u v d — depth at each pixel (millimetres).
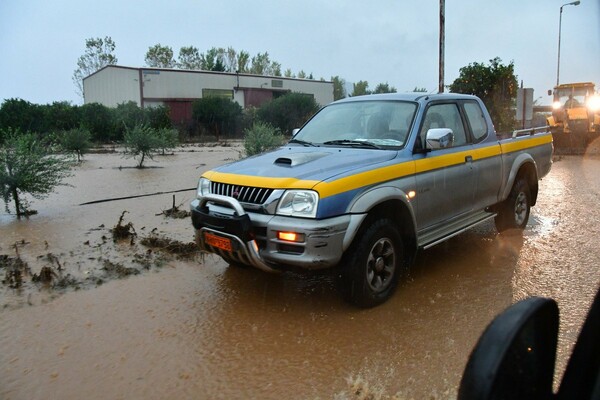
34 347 3861
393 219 4844
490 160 5973
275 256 4090
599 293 1495
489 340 1378
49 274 5289
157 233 7086
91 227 7574
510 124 17781
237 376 3414
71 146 19453
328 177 4172
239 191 4367
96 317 4391
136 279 5320
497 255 6027
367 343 3844
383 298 4547
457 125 5727
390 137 5090
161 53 68562
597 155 18109
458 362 3543
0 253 6289
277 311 4473
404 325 4141
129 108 31672
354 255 4254
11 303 4707
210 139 34000
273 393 3205
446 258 5949
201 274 5465
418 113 5184
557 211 8414
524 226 7059
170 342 3916
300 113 37281
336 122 5641
